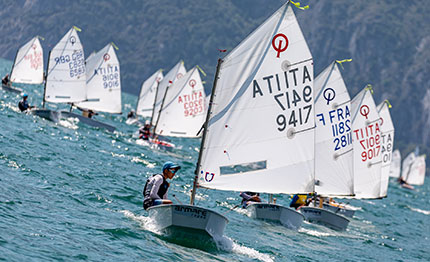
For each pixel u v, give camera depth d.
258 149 56.69
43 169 72.12
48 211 52.72
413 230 105.19
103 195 65.56
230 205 78.00
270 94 56.78
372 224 100.38
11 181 61.47
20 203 52.97
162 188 54.88
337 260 59.16
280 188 57.44
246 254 51.91
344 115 86.38
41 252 40.97
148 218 57.72
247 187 56.50
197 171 55.34
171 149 142.62
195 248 50.19
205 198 79.88
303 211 82.31
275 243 60.16
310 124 57.81
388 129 115.50
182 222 49.69
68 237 45.78
